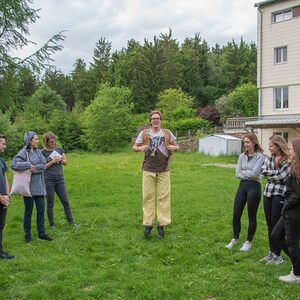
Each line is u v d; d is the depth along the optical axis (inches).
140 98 2881.4
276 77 1221.1
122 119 2097.7
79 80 3358.8
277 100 1232.2
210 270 245.0
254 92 2203.5
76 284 223.3
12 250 285.7
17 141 1530.5
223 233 333.4
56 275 235.8
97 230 346.6
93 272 242.7
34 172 305.9
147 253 282.4
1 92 659.4
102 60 3334.2
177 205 454.3
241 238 317.1
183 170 869.8
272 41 1226.6
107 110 2063.2
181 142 1630.2
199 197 506.0
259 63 1258.0
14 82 657.6
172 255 274.2
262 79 1255.5
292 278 225.1
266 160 263.7
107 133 2037.4
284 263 256.7
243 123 1457.9
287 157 253.3
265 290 213.5
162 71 2903.5
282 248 239.5
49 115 2407.7
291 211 220.4
